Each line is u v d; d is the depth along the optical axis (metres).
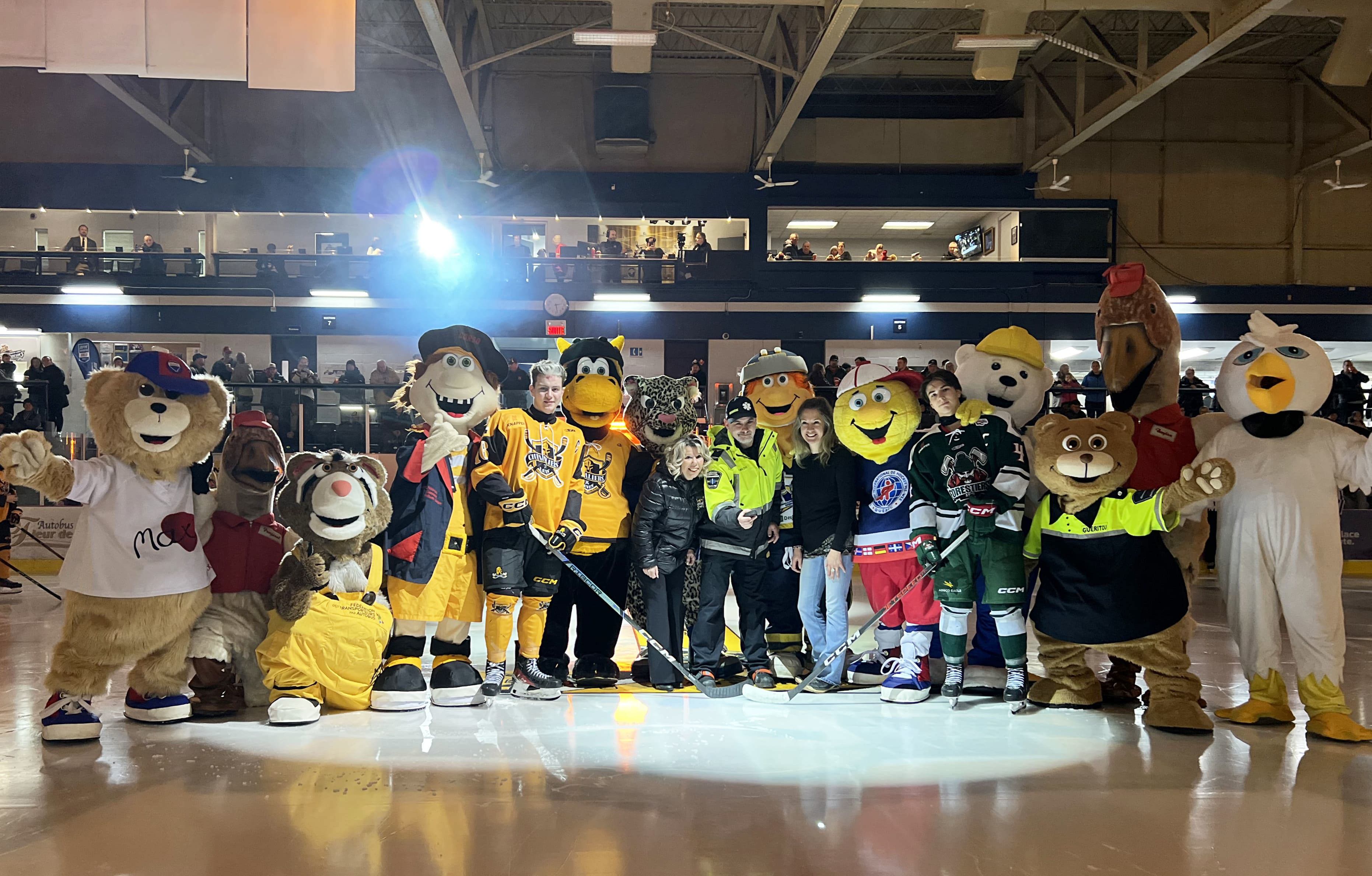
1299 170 23.05
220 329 20.55
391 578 5.15
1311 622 4.62
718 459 5.53
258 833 3.17
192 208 21.95
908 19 20.38
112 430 4.41
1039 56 22.16
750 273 21.78
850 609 9.64
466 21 19.22
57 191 21.66
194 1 7.65
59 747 4.27
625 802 3.49
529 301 20.83
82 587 4.38
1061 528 4.95
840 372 18.88
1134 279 5.38
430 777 3.80
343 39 7.75
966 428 5.22
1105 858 3.00
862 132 23.11
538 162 22.72
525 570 5.43
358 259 20.67
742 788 3.67
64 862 2.92
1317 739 4.50
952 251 22.72
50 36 7.60
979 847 3.08
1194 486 4.51
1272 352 4.76
